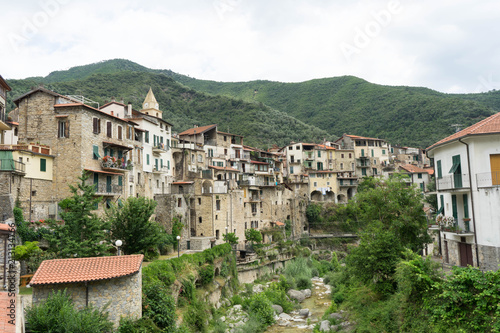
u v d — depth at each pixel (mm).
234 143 109312
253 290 67312
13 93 98562
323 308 58531
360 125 180625
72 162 48094
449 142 35312
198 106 182375
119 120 57156
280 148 133500
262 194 100250
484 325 23766
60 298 23953
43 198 46344
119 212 43188
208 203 72875
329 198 120812
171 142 82625
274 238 96062
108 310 25219
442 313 26047
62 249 34969
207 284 51812
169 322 30500
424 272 28906
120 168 54125
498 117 33875
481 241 31797
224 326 45562
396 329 31453
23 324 20922
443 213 40344
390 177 48656
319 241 107938
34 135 49438
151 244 42719
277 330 48688
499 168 31734
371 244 40000
